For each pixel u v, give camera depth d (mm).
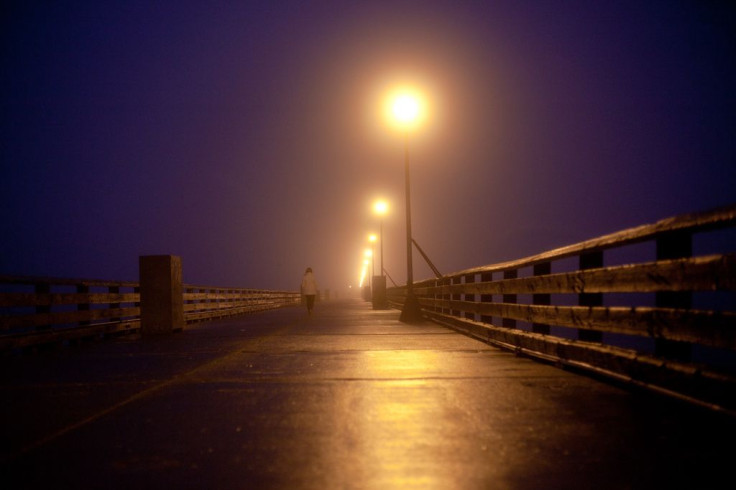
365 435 3475
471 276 10742
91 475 2799
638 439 3318
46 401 4617
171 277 11867
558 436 3400
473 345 8703
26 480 2736
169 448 3238
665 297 4215
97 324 10664
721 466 2834
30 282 8773
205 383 5375
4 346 7848
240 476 2768
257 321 16953
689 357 4133
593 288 5250
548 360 6348
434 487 2598
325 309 27781
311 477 2744
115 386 5301
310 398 4594
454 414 3990
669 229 3947
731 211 3264
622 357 4676
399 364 6527
